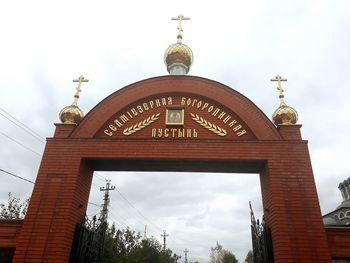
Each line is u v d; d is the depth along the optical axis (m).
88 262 10.53
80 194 10.66
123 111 11.91
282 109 11.48
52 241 9.36
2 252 17.08
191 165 11.24
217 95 11.80
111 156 10.73
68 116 11.71
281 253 9.01
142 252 36.97
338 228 9.60
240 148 10.64
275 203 9.70
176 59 15.06
